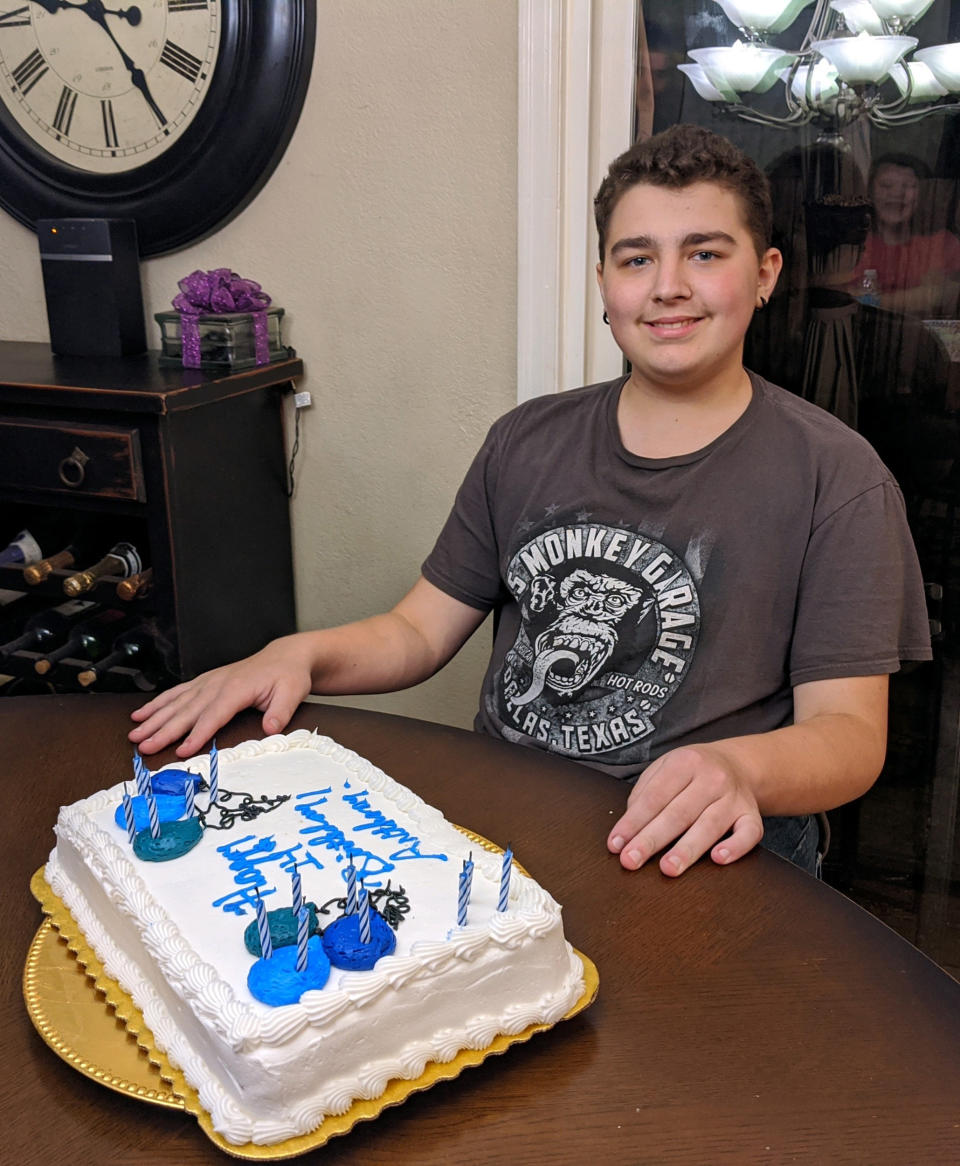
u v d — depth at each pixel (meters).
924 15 1.55
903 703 1.82
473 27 1.70
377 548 2.04
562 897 0.91
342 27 1.79
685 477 1.28
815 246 1.69
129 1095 0.70
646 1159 0.66
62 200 2.01
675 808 0.98
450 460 1.93
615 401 1.36
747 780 1.04
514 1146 0.67
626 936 0.87
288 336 1.99
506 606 1.46
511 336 1.82
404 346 1.90
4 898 0.93
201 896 0.83
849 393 1.74
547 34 1.63
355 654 1.35
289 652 1.28
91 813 0.94
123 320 1.94
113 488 1.71
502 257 1.79
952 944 1.88
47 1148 0.68
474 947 0.74
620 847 0.98
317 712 1.25
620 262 1.26
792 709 1.29
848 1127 0.68
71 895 0.90
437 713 2.09
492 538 1.46
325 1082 0.69
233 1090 0.68
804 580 1.24
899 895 1.89
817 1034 0.76
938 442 1.71
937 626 1.77
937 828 1.84
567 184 1.71
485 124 1.74
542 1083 0.72
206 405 1.76
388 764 1.14
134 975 0.81
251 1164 0.66
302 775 1.05
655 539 1.28
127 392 1.65
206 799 0.99
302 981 0.71
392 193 1.83
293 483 2.05
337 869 0.87
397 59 1.76
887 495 1.23
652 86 1.69
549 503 1.36
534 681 1.34
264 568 2.00
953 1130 0.68
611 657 1.29
